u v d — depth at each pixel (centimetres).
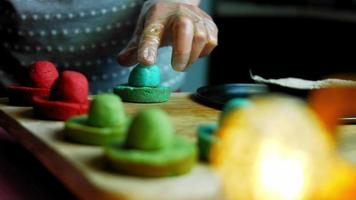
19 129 67
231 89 86
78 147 59
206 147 55
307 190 50
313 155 51
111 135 59
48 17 92
